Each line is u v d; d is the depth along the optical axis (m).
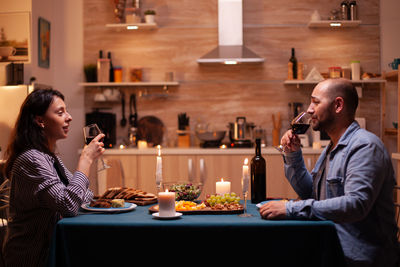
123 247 1.72
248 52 4.77
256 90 5.10
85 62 5.21
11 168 2.01
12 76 4.34
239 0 4.87
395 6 4.95
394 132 4.62
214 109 5.14
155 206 2.09
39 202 1.88
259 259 1.70
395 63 4.40
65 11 5.18
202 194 4.54
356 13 4.84
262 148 4.62
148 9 5.15
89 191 2.36
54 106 2.03
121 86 5.19
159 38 5.16
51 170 1.93
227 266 1.70
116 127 5.20
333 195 1.94
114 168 3.05
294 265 1.69
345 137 1.95
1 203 3.53
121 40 5.19
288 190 4.46
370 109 5.00
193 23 5.14
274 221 1.73
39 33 4.75
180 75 5.16
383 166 1.79
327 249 1.67
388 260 1.82
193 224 1.70
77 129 5.17
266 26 5.07
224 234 1.69
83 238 1.73
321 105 2.00
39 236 1.91
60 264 1.73
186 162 4.56
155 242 1.71
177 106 5.17
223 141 5.14
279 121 5.04
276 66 5.08
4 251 1.96
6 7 4.59
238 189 4.51
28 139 1.98
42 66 4.82
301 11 5.05
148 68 5.18
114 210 2.00
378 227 1.83
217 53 4.75
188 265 1.71
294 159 2.25
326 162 2.06
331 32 5.03
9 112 4.28
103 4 5.20
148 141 5.17
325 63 5.04
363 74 4.84
